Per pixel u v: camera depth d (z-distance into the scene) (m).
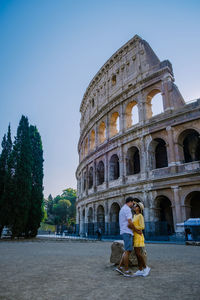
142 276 10.12
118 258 12.94
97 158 59.00
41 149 57.16
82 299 7.00
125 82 54.72
